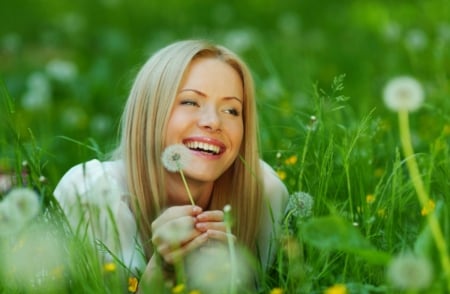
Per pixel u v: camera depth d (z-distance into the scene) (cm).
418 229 341
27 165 342
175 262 310
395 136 509
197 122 353
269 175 396
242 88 372
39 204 310
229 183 382
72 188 357
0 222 280
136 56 938
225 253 317
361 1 1205
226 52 370
